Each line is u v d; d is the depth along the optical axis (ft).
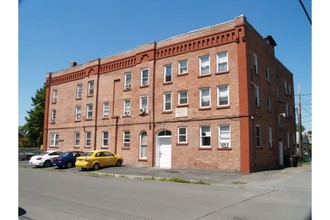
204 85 75.72
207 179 56.18
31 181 52.16
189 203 31.96
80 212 27.27
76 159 80.18
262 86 80.48
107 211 27.81
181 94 80.48
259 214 26.81
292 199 34.68
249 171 65.46
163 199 34.42
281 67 105.09
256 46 78.48
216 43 75.20
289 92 115.65
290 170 73.20
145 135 87.56
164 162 82.28
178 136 79.00
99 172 71.72
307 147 181.88
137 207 29.73
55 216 25.61
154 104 85.71
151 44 88.63
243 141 67.21
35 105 173.78
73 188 43.34
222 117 71.41
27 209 28.45
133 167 81.82
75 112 111.45
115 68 99.45
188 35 80.89
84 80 109.70
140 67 90.94
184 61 81.35
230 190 42.22
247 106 67.97
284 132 100.42
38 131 169.78
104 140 99.60
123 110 94.48
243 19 71.10
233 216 26.04
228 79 71.92
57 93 122.42
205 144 74.02
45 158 90.22
